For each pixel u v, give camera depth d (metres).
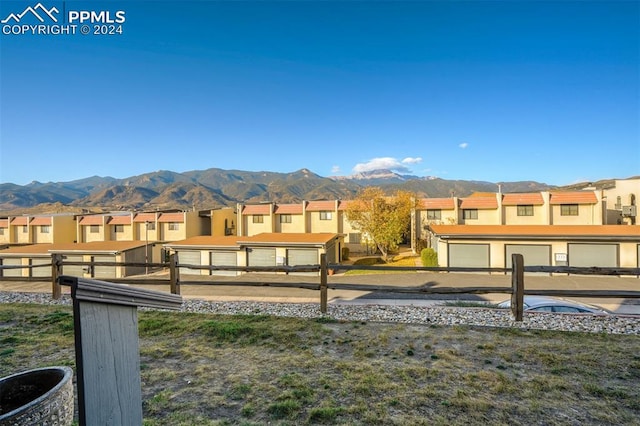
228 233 38.44
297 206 33.19
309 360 4.58
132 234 34.66
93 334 1.56
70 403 2.31
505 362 4.46
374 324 6.32
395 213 26.72
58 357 4.70
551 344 5.08
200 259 23.05
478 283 15.79
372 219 27.19
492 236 19.11
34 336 5.61
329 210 32.44
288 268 7.63
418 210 30.47
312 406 3.39
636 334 5.65
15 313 7.12
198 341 5.42
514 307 6.60
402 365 4.38
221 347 5.16
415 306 7.98
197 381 3.97
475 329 5.94
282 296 11.39
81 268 22.84
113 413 1.68
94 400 1.55
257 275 19.78
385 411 3.28
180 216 34.28
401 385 3.81
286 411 3.29
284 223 33.59
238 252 22.45
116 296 1.68
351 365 4.39
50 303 8.48
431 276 17.97
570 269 6.53
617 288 14.14
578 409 3.31
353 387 3.77
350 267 7.39
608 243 18.28
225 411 3.33
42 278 9.11
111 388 1.67
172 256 8.33
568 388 3.73
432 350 4.94
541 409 3.31
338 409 3.29
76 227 36.16
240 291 12.78
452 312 7.18
